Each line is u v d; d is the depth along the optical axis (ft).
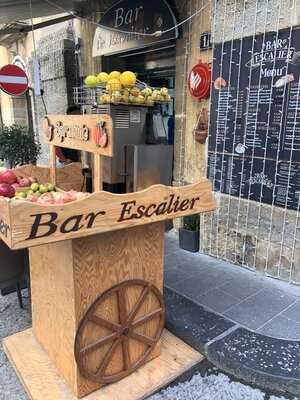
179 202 6.03
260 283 9.86
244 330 7.61
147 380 6.48
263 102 9.55
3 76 16.61
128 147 6.40
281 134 9.28
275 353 6.88
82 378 5.98
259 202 10.11
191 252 12.16
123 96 6.40
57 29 18.84
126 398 6.08
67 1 15.87
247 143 10.14
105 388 6.28
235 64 10.07
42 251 6.40
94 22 15.56
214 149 11.12
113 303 6.07
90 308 5.77
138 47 13.56
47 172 8.50
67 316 5.90
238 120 10.26
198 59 11.47
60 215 4.66
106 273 5.86
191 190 6.16
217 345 7.11
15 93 17.11
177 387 6.46
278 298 9.02
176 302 8.76
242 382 6.57
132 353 6.57
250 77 9.74
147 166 6.36
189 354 7.22
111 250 5.83
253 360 6.68
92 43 16.38
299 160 9.01
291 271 9.68
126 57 15.96
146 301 6.56
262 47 9.33
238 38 9.85
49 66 19.57
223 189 11.04
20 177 7.84
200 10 11.05
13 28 19.52
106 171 6.56
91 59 16.69
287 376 6.28
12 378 6.70
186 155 12.57
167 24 12.03
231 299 8.95
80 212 4.85
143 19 12.95
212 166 11.27
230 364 6.73
